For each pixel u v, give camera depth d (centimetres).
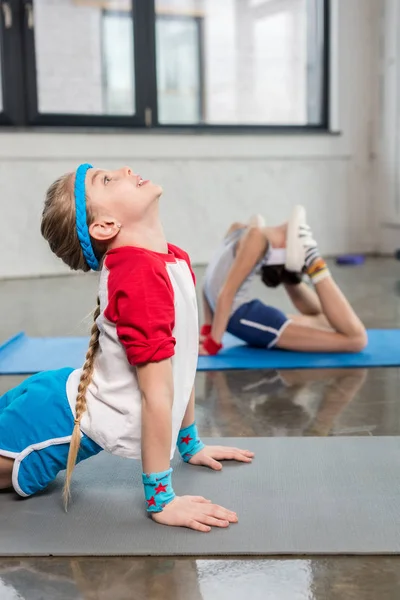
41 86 517
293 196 585
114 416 139
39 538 130
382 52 579
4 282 491
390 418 200
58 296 425
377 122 593
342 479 153
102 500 146
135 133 533
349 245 609
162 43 545
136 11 530
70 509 142
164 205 550
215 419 201
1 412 151
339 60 582
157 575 118
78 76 525
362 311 361
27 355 276
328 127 598
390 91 575
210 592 113
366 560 121
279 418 201
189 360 146
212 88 563
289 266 264
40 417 142
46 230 144
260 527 132
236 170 566
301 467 160
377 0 579
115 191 139
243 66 568
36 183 512
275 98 582
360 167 601
